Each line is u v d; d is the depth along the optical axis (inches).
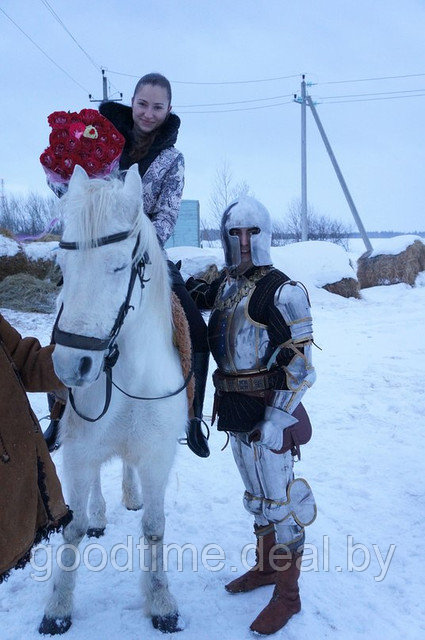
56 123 106.7
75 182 88.4
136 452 106.6
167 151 128.7
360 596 118.3
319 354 322.7
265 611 109.1
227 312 108.4
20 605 116.3
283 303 100.9
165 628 108.4
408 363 302.2
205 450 124.8
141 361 99.4
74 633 108.2
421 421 218.4
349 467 179.3
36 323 362.6
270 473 105.2
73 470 105.5
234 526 146.0
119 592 120.6
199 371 121.9
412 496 159.8
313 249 536.7
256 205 105.0
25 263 437.4
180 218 799.7
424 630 108.1
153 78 124.9
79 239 81.7
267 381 105.6
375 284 593.9
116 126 129.4
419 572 126.1
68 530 108.4
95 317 80.8
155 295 100.5
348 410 231.1
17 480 83.1
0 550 81.8
